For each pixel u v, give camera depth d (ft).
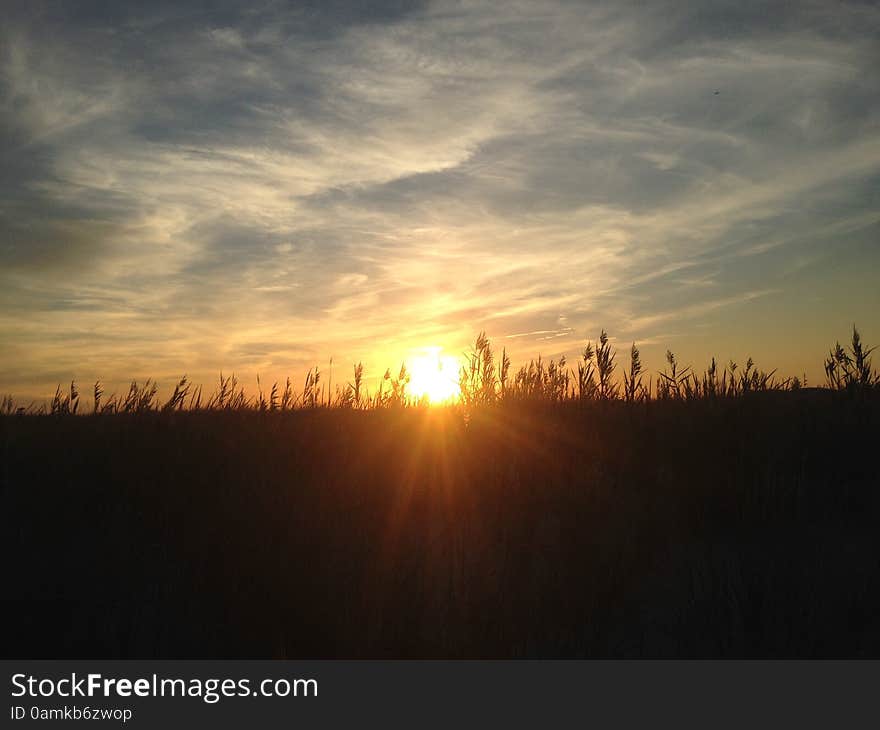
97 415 25.20
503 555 16.22
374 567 14.96
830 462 18.69
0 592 12.91
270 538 15.31
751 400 22.44
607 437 22.70
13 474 19.10
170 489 18.47
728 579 13.96
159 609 13.23
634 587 14.74
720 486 17.70
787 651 12.07
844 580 13.80
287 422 26.21
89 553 15.23
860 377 22.54
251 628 12.98
